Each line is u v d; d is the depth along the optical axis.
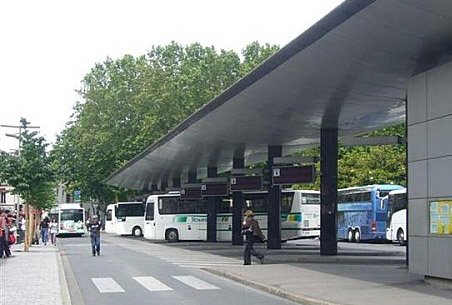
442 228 16.38
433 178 16.77
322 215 28.44
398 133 54.84
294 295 15.55
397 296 14.83
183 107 68.12
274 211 33.88
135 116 72.38
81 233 69.88
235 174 35.78
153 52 75.00
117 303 15.26
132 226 64.50
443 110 16.42
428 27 14.56
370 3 13.39
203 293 17.17
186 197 43.25
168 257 31.34
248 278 19.75
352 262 25.88
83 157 75.62
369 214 46.59
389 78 19.59
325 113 25.75
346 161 61.69
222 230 46.56
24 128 37.59
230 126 29.05
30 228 42.78
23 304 14.64
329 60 17.67
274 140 33.47
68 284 19.41
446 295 14.86
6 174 36.62
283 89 21.50
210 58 70.69
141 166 48.53
